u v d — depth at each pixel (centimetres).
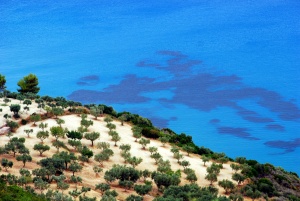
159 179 11012
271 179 13425
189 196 9838
